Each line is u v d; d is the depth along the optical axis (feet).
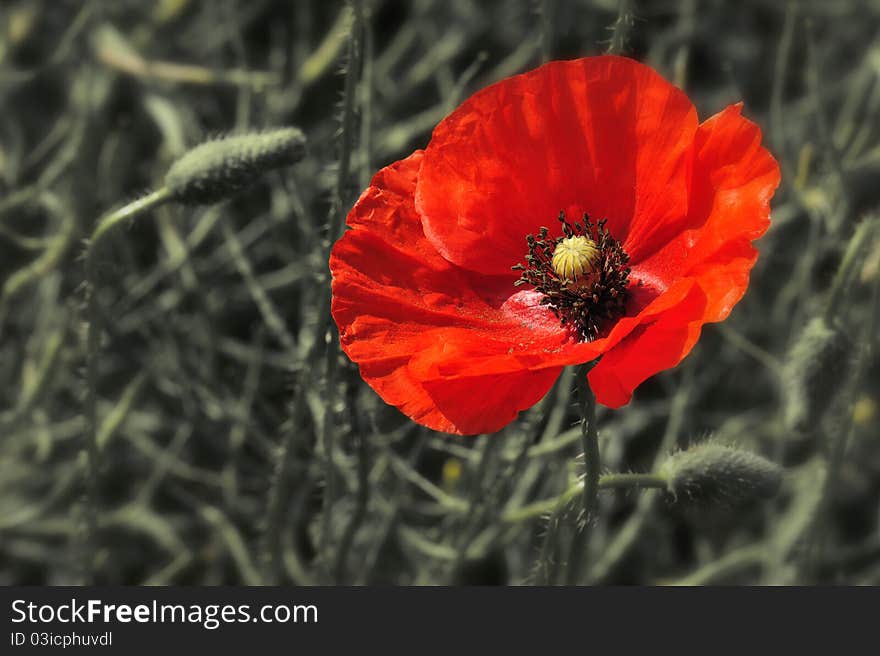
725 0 2.31
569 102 1.63
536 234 1.66
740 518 2.08
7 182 2.12
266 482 2.04
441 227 1.64
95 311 1.72
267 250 2.15
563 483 1.94
